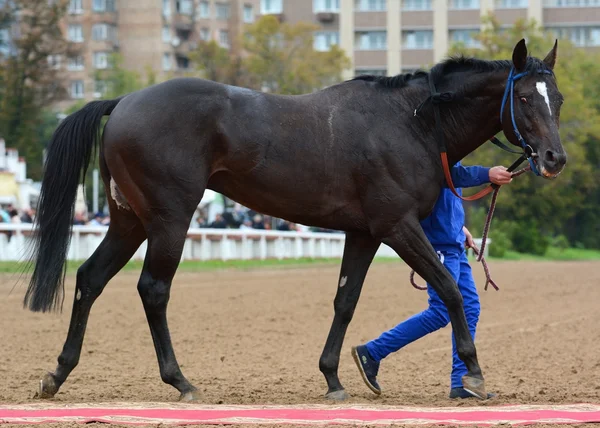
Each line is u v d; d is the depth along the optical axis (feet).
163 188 32.45
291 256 129.49
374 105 33.99
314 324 62.28
